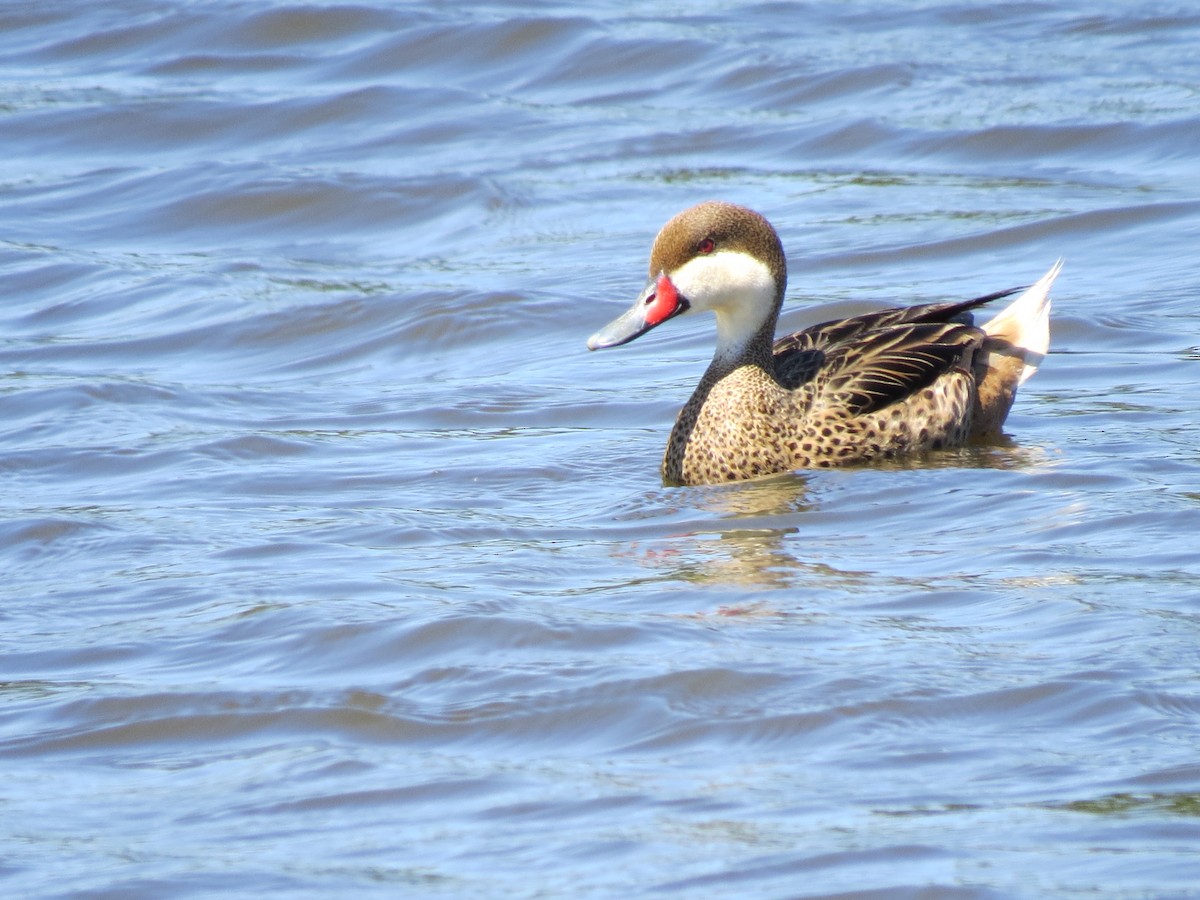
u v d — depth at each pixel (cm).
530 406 1542
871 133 2342
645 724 852
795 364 1403
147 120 2495
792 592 1030
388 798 786
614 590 1047
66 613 1046
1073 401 1471
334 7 2834
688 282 1354
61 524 1219
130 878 716
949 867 697
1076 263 1873
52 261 2030
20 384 1622
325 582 1075
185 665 952
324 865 724
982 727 830
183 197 2222
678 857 717
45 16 2919
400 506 1259
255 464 1382
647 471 1354
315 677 924
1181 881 678
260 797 792
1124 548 1079
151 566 1128
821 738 827
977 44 2692
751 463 1325
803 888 688
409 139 2423
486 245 2052
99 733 870
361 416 1527
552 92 2600
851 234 2005
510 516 1234
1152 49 2623
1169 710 834
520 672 913
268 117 2503
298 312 1830
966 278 1852
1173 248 1889
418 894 697
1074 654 902
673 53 2669
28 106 2556
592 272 1922
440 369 1695
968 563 1073
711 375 1366
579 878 704
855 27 2803
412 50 2727
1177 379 1507
